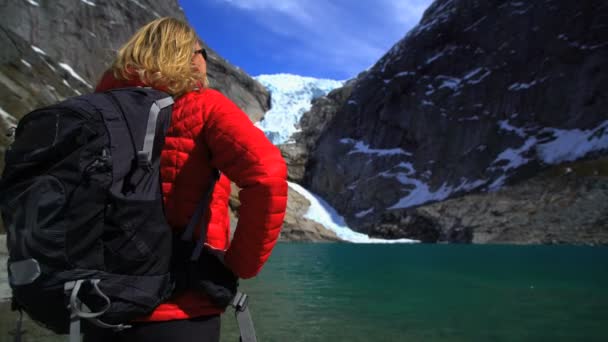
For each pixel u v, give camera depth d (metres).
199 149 1.04
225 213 1.13
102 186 0.85
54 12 33.19
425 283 7.59
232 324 4.25
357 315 4.87
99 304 0.85
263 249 0.97
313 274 9.22
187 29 1.20
